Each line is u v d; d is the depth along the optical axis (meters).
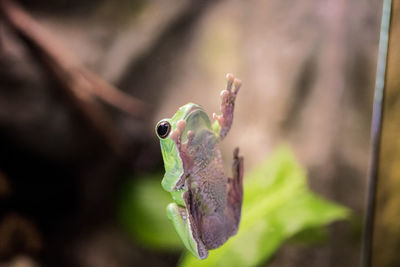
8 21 1.25
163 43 1.51
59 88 1.35
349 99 1.30
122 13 1.55
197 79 1.44
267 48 1.42
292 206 0.83
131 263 1.45
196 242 0.43
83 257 1.46
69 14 1.54
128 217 1.20
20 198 1.48
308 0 1.46
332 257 1.16
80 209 1.54
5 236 1.37
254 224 0.78
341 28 1.38
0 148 1.41
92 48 1.47
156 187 1.28
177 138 0.42
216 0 1.56
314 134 1.27
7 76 1.33
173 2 1.56
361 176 1.22
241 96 1.37
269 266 1.14
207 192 0.44
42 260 1.45
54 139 1.41
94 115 1.39
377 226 0.54
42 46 1.28
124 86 1.47
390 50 0.50
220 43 1.48
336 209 0.84
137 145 1.49
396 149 0.52
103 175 1.49
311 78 1.35
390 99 0.51
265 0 1.51
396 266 0.55
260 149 1.26
